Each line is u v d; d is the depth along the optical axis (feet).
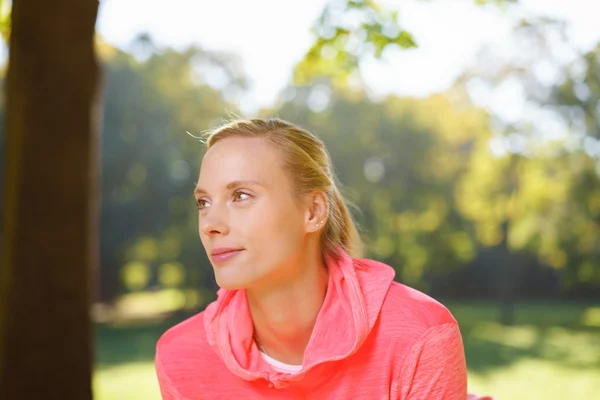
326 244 5.01
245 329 5.02
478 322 83.15
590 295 105.70
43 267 11.00
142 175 83.20
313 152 4.93
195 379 5.15
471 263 102.63
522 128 78.64
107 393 39.96
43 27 11.09
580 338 68.44
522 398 37.88
